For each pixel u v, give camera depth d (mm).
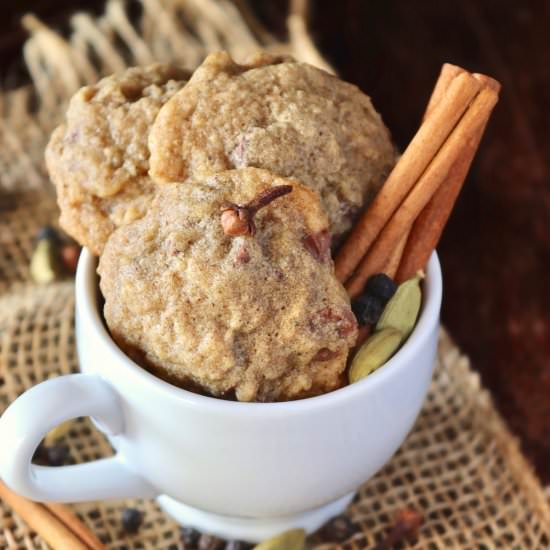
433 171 352
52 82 516
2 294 453
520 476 401
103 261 337
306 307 327
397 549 382
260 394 331
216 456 334
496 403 515
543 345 545
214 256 325
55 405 332
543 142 664
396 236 355
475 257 600
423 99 670
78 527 372
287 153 340
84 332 341
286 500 348
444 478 401
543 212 627
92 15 574
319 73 358
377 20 704
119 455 360
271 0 643
